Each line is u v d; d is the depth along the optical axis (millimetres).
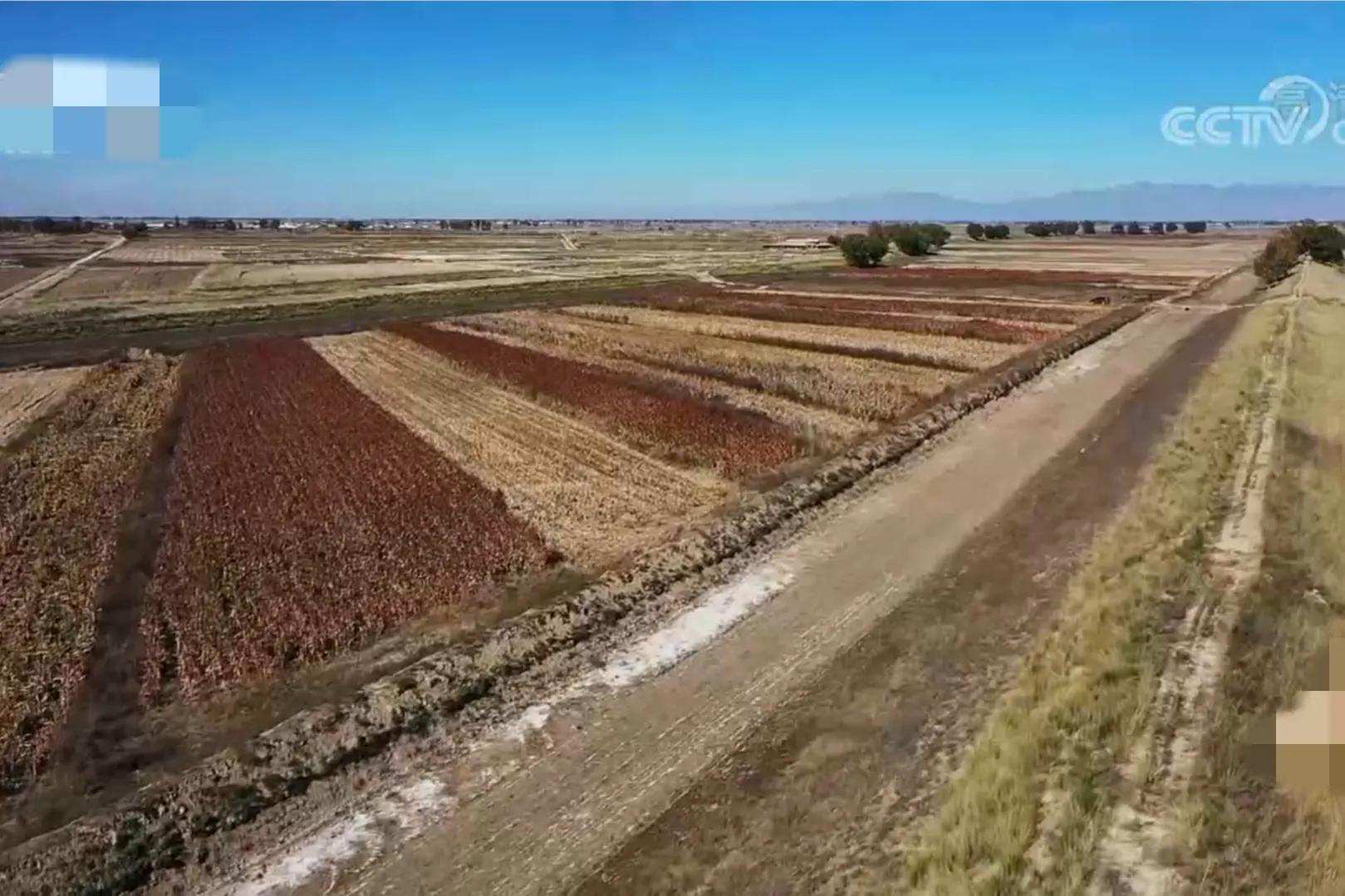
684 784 11117
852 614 15711
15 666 14391
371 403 33438
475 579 17516
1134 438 26234
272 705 13227
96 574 17953
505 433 28688
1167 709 11633
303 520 20844
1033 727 11359
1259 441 24203
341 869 9844
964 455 25328
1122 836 9359
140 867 9867
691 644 14781
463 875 9695
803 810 10500
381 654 14742
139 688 13766
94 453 27031
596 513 21219
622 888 9414
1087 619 14344
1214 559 16406
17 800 11125
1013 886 8750
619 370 39375
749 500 21203
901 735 11953
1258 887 8531
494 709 12984
